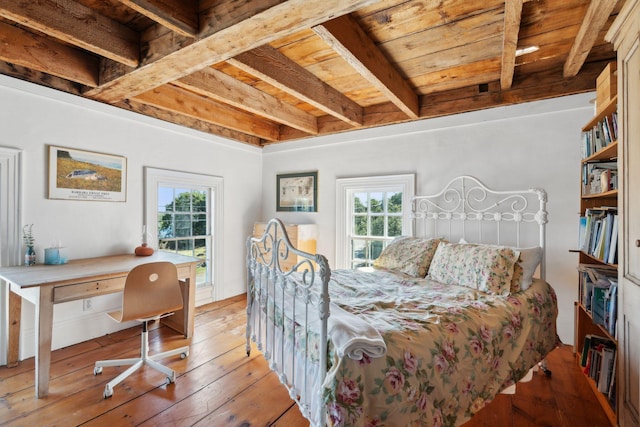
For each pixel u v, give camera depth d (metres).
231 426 1.75
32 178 2.51
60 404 1.92
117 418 1.80
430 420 1.32
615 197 2.24
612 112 1.93
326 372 1.28
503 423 1.78
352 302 1.84
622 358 1.49
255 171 4.60
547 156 2.77
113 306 3.03
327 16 1.48
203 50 1.81
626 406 1.45
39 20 1.61
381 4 1.76
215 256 4.04
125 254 3.07
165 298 2.29
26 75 2.45
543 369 2.27
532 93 2.70
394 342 1.34
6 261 2.40
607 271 2.12
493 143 3.01
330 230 4.02
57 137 2.64
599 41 2.17
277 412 1.88
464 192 3.12
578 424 1.77
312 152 4.18
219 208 4.07
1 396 1.99
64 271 2.29
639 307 1.32
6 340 2.38
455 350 1.47
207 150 3.91
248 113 3.82
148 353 2.61
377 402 1.21
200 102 3.23
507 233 2.93
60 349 2.66
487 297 2.01
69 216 2.72
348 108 3.23
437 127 3.29
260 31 1.61
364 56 2.04
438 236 3.26
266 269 2.17
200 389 2.10
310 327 1.53
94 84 2.40
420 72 2.63
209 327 3.20
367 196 3.82
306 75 2.61
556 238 2.74
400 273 2.72
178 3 1.60
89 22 1.81
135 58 2.03
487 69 2.58
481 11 1.81
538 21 1.89
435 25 1.95
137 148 3.20
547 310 2.18
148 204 3.28
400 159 3.52
